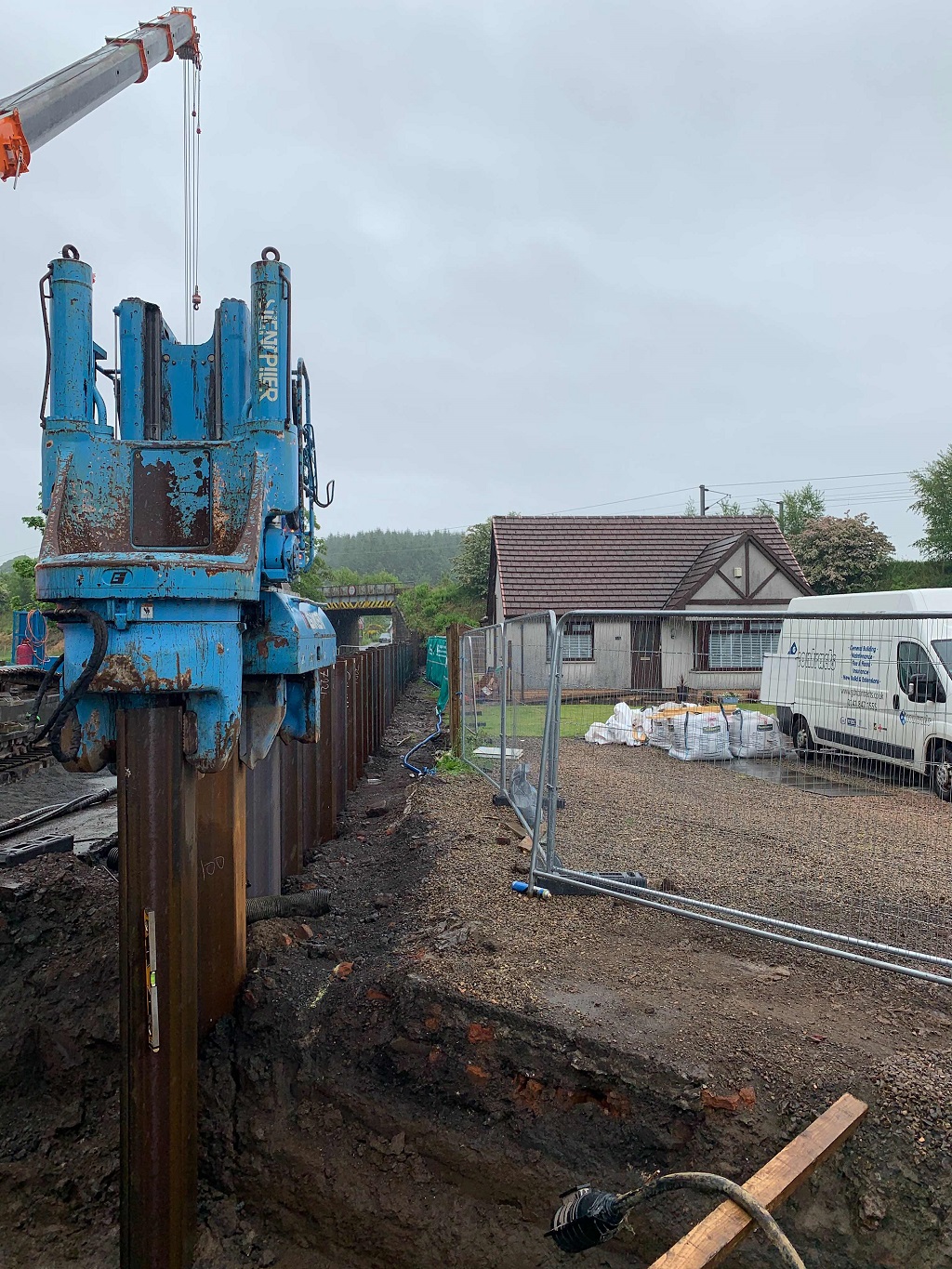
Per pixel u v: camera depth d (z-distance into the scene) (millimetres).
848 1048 3596
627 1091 3576
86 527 3703
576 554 23922
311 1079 4297
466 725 11148
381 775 11641
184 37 10344
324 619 5336
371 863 7109
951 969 4266
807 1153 2750
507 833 6816
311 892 6090
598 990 4125
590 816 7070
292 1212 4133
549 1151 3666
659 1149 3488
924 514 40312
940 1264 2984
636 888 4984
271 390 3938
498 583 24797
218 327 4332
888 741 7918
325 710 7977
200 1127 4383
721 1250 2229
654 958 4496
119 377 4355
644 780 8109
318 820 7672
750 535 21328
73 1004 5039
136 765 3500
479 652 10914
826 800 7602
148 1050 3635
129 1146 3701
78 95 8008
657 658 7867
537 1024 3838
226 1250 4070
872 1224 3080
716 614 5125
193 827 3756
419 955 4547
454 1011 4047
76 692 3320
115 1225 4320
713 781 7809
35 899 5602
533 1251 3576
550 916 5027
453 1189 3852
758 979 4258
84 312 3832
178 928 3643
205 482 3926
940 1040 3656
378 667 14242
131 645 3367
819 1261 3119
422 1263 3750
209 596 3434
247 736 4281
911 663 7680
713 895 5285
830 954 4172
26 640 22422
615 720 8617
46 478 3797
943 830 6707
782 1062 3520
